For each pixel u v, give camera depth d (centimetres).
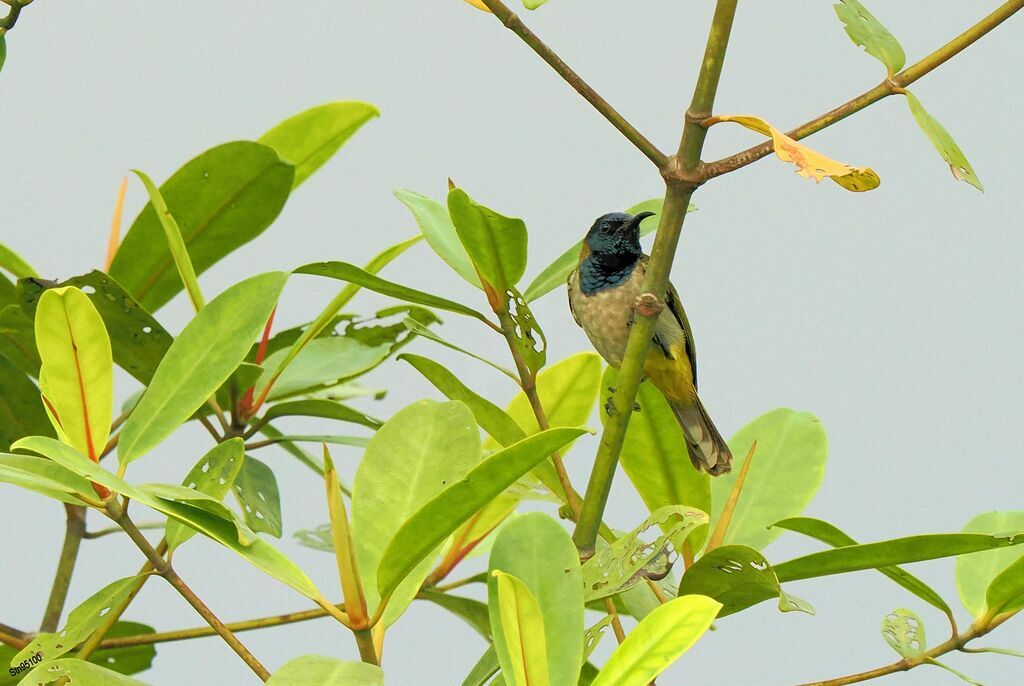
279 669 468
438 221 693
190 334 549
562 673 487
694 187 550
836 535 600
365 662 488
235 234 780
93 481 483
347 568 496
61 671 523
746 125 526
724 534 676
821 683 593
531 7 524
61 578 718
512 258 620
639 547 555
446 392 655
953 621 606
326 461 493
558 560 517
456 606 691
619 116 550
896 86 539
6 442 703
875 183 482
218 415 740
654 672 445
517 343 652
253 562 497
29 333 690
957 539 523
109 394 517
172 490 494
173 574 536
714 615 453
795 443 738
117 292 651
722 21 528
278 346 784
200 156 737
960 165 520
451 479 561
